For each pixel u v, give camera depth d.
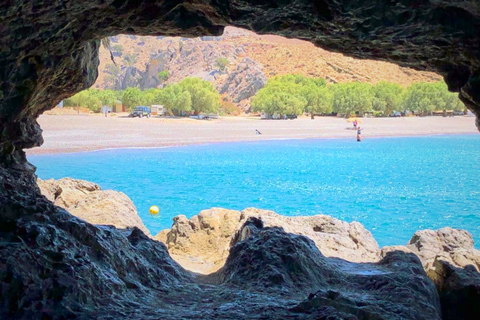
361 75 149.88
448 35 4.56
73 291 3.85
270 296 4.55
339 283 5.23
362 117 93.00
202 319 3.92
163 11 4.80
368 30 4.66
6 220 4.35
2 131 5.18
